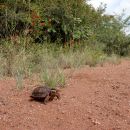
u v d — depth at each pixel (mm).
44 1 15398
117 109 6777
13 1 13703
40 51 12156
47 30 14672
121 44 18719
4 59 9961
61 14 15117
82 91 7656
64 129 5773
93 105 6863
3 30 13312
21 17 13586
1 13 13367
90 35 16609
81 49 14625
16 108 6398
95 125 6008
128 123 6199
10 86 7680
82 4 16281
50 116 6191
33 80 8336
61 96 7160
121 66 12406
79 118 6227
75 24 15539
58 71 8930
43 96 6629
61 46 14062
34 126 5789
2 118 6004
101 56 14102
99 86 8219
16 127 5723
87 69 10938
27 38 12805
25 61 10117
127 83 8703
